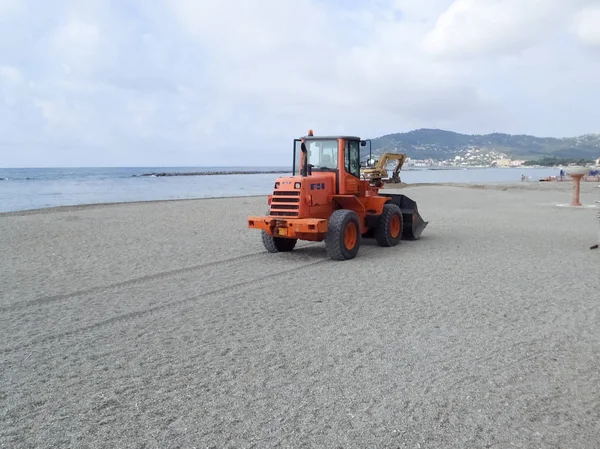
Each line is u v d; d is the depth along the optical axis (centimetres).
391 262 1042
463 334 584
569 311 680
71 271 961
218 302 732
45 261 1063
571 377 469
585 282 852
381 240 1236
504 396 430
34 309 701
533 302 724
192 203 2659
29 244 1292
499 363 499
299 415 395
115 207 2400
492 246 1251
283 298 752
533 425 384
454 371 479
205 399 422
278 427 377
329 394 430
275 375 470
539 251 1172
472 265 1002
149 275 923
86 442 358
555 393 436
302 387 444
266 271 957
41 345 556
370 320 636
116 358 515
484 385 450
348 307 699
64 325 629
